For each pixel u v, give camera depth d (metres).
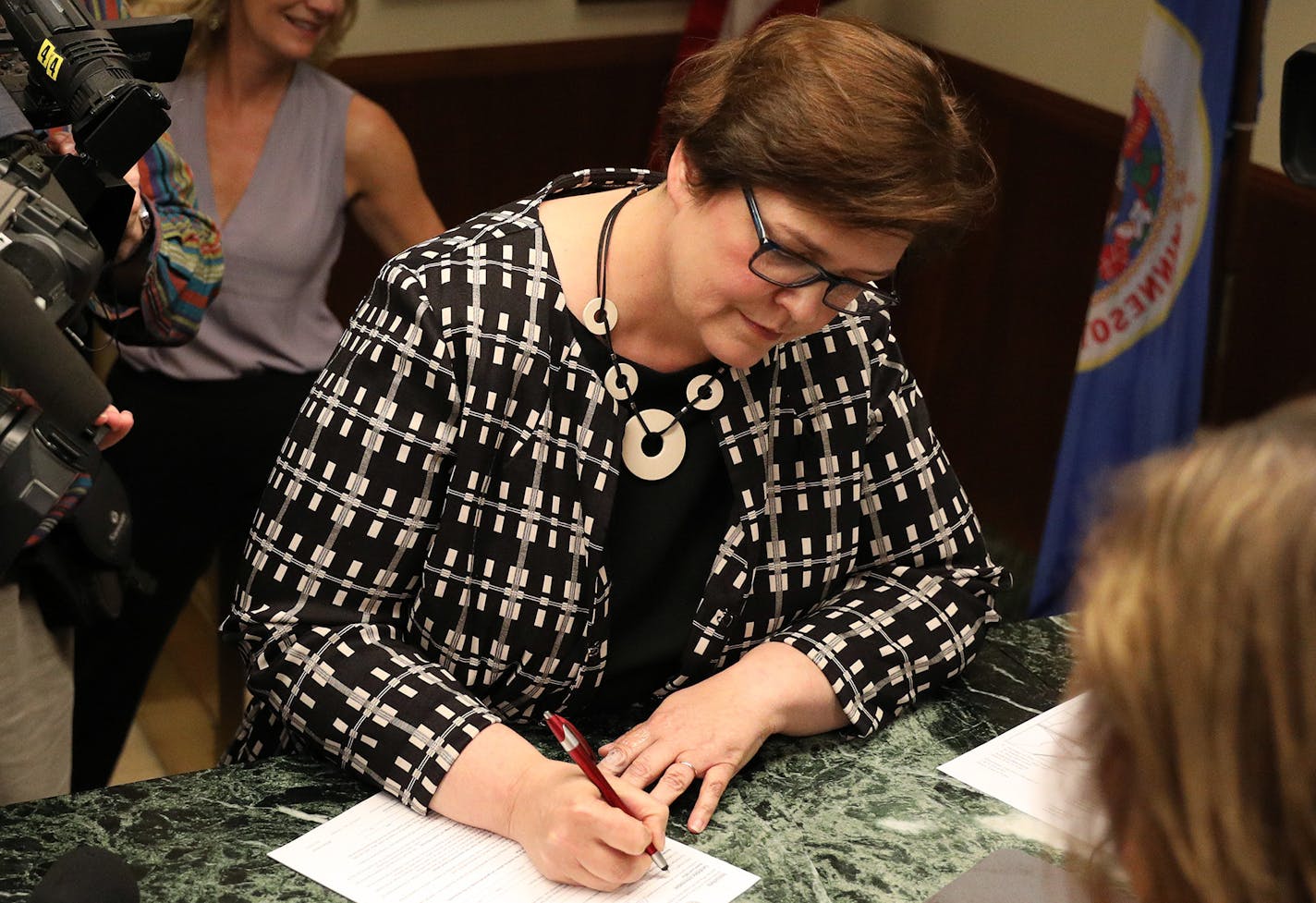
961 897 1.10
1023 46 3.76
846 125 1.10
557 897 1.13
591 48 4.04
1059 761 0.55
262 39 2.36
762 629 1.46
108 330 1.79
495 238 1.36
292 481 1.32
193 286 1.84
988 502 4.18
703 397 1.38
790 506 1.44
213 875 1.13
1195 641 0.45
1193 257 2.61
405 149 2.60
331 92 2.53
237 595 1.37
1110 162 3.54
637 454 1.37
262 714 1.45
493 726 1.25
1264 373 3.21
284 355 2.52
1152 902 0.49
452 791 1.22
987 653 1.56
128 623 2.51
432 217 2.69
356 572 1.32
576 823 1.12
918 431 1.52
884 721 1.41
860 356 1.47
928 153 1.12
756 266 1.17
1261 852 0.44
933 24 4.09
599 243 1.33
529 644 1.35
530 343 1.32
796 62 1.14
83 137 1.24
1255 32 2.50
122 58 1.28
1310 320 3.06
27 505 1.04
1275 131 3.06
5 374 1.09
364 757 1.26
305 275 2.53
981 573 1.55
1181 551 0.46
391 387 1.30
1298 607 0.43
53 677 1.59
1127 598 0.47
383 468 1.30
